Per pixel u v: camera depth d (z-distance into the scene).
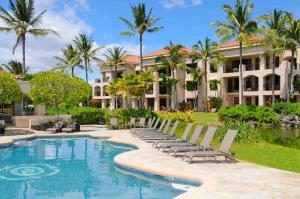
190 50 62.00
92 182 10.59
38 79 25.77
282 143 18.30
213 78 53.16
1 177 11.39
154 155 13.49
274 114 32.56
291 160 12.62
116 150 17.38
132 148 17.58
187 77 56.56
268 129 29.38
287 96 44.25
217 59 49.56
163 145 14.39
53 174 11.78
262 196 7.66
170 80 54.00
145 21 45.22
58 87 25.73
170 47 53.41
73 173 11.92
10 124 30.56
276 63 48.78
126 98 43.25
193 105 56.41
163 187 9.84
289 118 33.12
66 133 23.61
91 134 22.89
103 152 16.78
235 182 9.00
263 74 47.19
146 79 38.47
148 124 25.70
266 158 13.05
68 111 33.38
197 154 11.66
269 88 47.81
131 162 11.98
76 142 20.66
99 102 66.31
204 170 10.57
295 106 36.72
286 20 42.28
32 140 21.55
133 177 11.19
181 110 54.16
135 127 26.64
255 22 39.25
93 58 57.19
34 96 25.77
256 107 33.34
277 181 9.09
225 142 12.09
